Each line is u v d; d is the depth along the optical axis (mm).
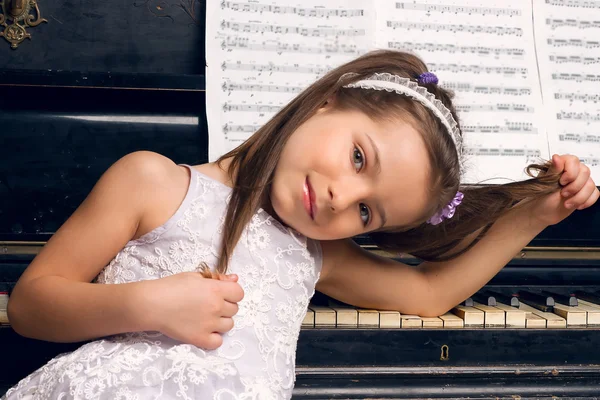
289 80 1493
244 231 1178
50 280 1066
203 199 1166
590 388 1364
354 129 1108
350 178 1071
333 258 1328
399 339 1340
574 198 1323
